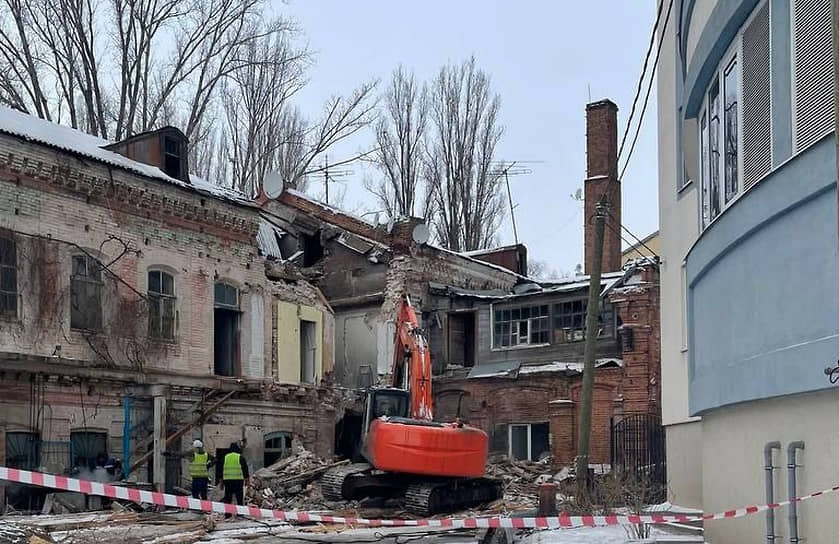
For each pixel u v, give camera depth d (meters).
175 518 20.08
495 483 23.48
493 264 41.91
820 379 7.66
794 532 8.40
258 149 46.00
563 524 11.48
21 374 21.42
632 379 30.05
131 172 24.52
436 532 18.58
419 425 21.47
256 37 43.72
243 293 28.36
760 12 9.42
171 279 25.91
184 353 25.86
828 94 7.81
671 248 17.27
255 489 24.69
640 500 15.74
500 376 33.16
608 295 31.09
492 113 61.88
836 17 6.20
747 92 9.84
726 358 10.30
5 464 20.86
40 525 17.75
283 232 37.62
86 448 22.95
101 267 23.69
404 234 35.22
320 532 18.56
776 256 8.73
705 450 11.91
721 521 10.94
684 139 14.09
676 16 15.70
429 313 35.75
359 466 23.25
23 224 21.91
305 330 31.77
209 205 27.08
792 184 8.25
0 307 21.23
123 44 39.69
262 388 28.12
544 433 32.41
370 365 34.94
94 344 23.17
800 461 8.45
